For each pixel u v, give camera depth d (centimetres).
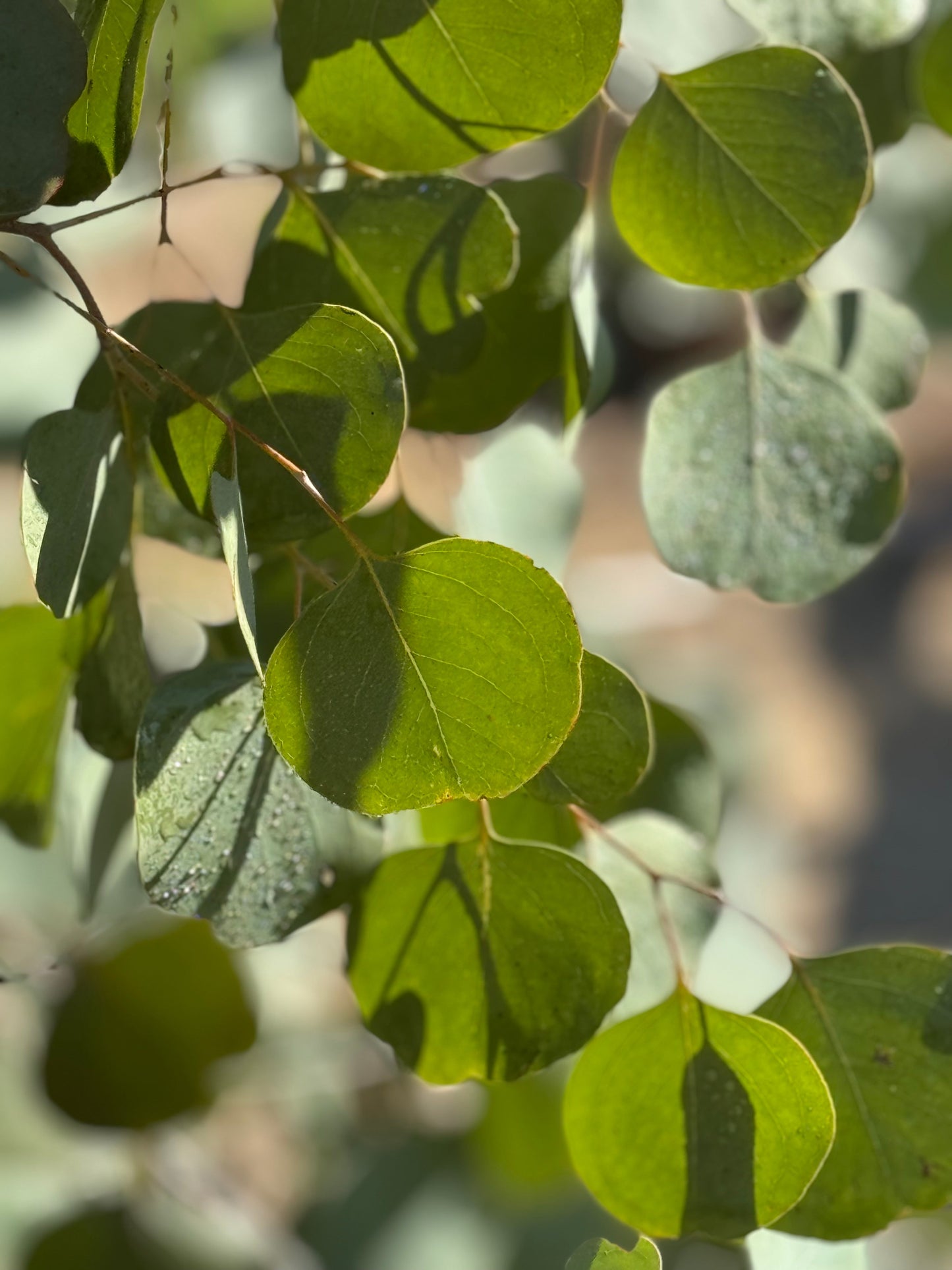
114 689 63
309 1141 118
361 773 57
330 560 66
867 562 67
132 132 58
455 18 60
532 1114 87
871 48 68
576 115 61
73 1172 99
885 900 209
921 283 87
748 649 223
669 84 63
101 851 73
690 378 67
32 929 95
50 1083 78
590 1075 62
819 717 222
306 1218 114
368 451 59
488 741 57
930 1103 62
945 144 85
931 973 63
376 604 57
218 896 60
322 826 61
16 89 58
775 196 62
